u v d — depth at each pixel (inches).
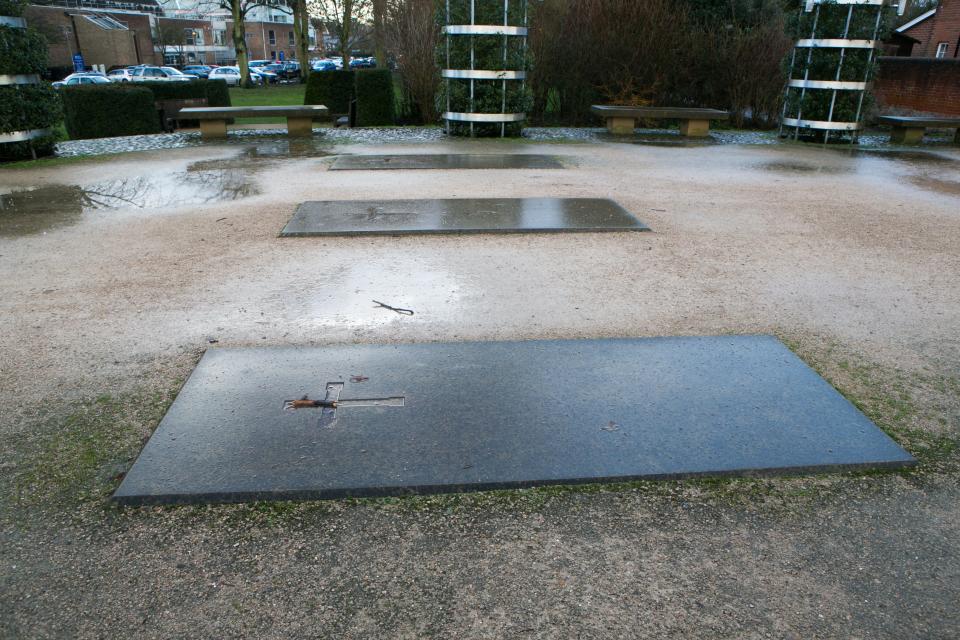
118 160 429.7
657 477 103.2
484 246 229.9
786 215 288.8
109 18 2568.9
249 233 245.9
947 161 467.8
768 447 109.7
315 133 580.7
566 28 652.1
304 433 112.0
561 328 161.2
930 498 101.0
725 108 695.7
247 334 156.7
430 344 146.4
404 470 102.7
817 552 90.3
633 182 363.3
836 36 540.1
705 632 77.5
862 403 127.6
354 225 249.8
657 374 133.5
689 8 721.6
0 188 339.0
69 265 209.5
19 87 419.8
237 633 77.0
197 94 772.0
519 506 98.0
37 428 117.3
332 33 1737.2
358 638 76.5
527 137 569.6
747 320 167.9
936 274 207.8
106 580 84.7
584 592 83.4
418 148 495.2
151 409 123.8
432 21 653.9
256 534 92.4
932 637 77.1
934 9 1348.4
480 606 81.1
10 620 78.4
